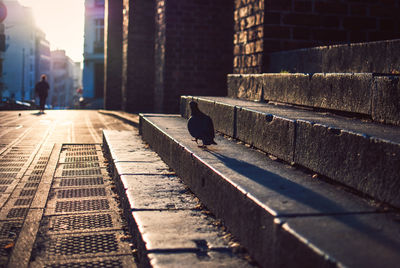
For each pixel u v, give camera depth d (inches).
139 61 658.2
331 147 116.6
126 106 663.8
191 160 159.0
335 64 208.7
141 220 126.0
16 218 163.8
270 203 96.3
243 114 181.0
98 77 1973.4
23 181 223.8
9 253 130.0
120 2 800.9
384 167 96.5
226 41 500.4
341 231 81.1
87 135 410.6
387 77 132.0
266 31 280.7
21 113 682.8
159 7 513.7
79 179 233.8
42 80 714.2
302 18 285.3
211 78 500.1
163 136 217.2
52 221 161.3
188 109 284.2
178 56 488.4
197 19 489.7
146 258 105.2
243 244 106.5
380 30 296.0
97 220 163.0
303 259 77.1
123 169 194.5
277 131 148.8
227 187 118.8
